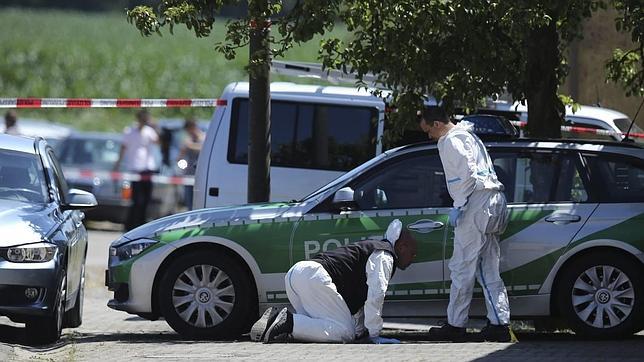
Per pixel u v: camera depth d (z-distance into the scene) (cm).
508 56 3872
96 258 6456
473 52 3841
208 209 3603
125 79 19775
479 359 2909
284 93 4638
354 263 3312
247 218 3494
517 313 3425
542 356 2969
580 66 5566
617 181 3456
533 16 3581
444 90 4016
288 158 4609
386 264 3275
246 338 3531
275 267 3462
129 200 8275
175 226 3525
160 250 3494
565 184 3462
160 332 3922
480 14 3797
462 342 3309
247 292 3472
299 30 3694
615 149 3494
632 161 3472
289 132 4619
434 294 3419
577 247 3384
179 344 3325
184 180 8388
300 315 3312
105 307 4744
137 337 3678
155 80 19800
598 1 3944
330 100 4612
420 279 3419
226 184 4591
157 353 3100
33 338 3456
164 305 3488
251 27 3759
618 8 3872
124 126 16575
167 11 3669
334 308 3309
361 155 4572
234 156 4603
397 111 4053
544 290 3409
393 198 3484
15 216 3406
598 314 3381
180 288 3488
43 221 3431
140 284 3506
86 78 19738
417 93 4025
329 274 3306
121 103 4697
